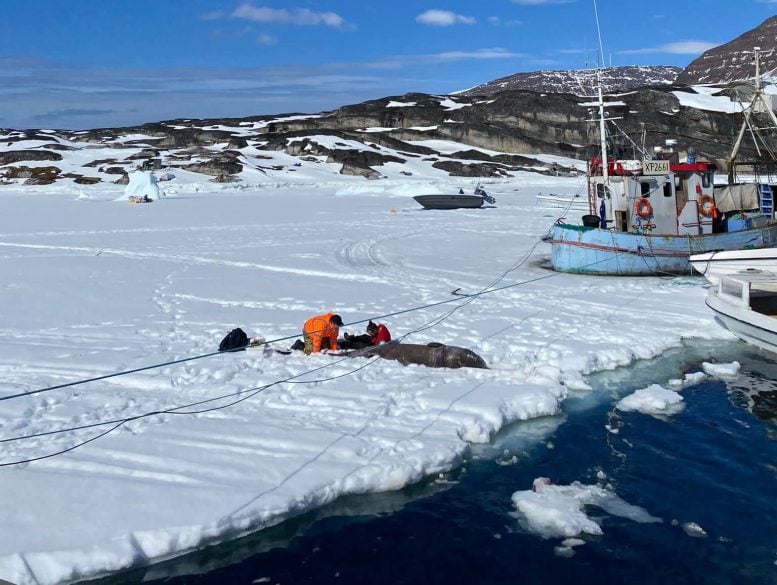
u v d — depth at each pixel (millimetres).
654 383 10305
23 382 10008
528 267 20078
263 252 23844
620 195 18703
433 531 6562
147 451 7598
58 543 5906
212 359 10969
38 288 17359
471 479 7496
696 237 18078
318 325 11117
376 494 7160
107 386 9828
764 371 10688
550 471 7695
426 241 26531
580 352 11203
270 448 7719
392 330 12688
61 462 7359
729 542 6332
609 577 5891
